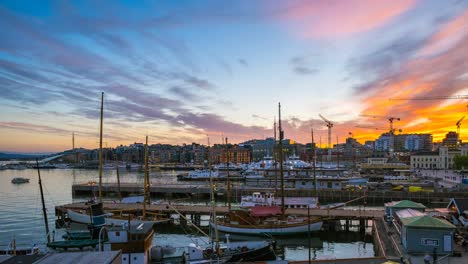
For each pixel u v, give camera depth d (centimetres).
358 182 13100
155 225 7556
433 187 12000
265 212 6769
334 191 10925
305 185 12188
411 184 12900
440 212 5750
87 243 4184
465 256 4031
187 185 13350
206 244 5628
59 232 6856
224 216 7294
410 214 5059
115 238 3816
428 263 3644
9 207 9569
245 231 6444
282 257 5166
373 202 10662
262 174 13825
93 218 4897
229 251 4262
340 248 5878
